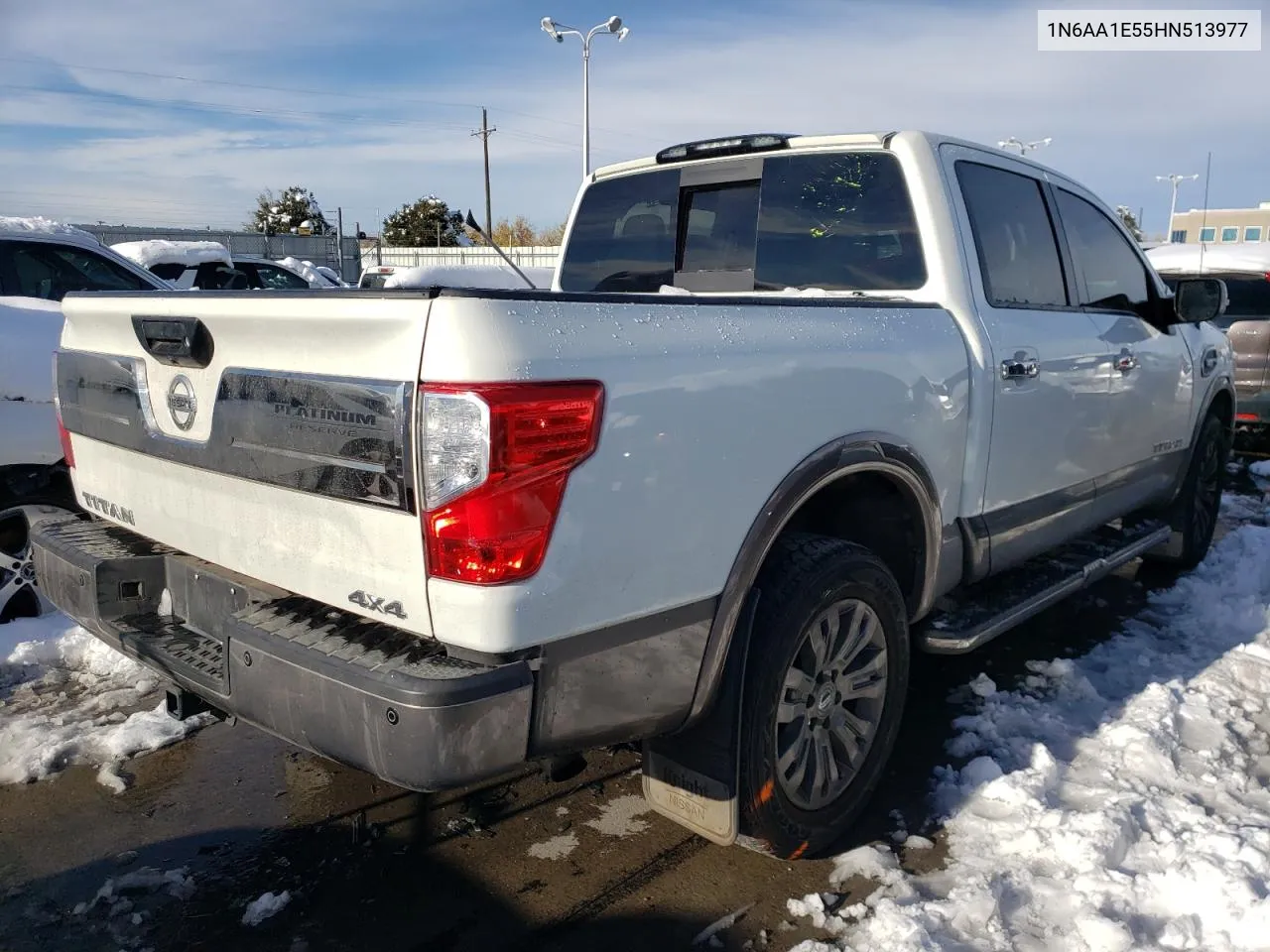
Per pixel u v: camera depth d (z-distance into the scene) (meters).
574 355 2.07
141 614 2.90
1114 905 2.60
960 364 3.21
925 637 3.30
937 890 2.72
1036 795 3.12
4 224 6.09
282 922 2.61
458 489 1.94
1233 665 4.24
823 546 2.74
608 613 2.16
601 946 2.52
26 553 4.27
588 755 3.56
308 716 2.14
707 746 2.57
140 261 11.23
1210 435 5.45
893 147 3.45
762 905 2.68
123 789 3.25
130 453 2.89
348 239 31.44
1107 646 4.50
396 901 2.70
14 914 2.63
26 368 4.16
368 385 2.04
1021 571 4.02
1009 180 3.80
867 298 3.07
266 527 2.38
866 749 2.98
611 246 4.30
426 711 1.93
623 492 2.15
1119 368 4.17
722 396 2.37
